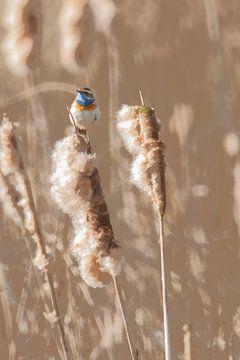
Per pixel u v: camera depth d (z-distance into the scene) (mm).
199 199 13117
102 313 12758
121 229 13016
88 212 12055
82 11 13055
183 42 13656
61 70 13695
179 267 12953
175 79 13555
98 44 13523
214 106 13289
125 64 13625
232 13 13578
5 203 12367
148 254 12953
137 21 13742
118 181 13094
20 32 13078
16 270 12859
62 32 13102
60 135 13344
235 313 12836
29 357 12727
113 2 13250
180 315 12820
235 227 13070
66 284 12641
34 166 13102
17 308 12773
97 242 12070
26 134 13320
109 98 13359
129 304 12820
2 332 12781
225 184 13180
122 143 13141
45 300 12578
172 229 13023
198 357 12711
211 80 13492
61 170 12023
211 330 12781
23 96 13102
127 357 12727
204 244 13000
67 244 12734
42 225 12891
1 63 13508
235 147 13141
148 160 12016
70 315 12648
